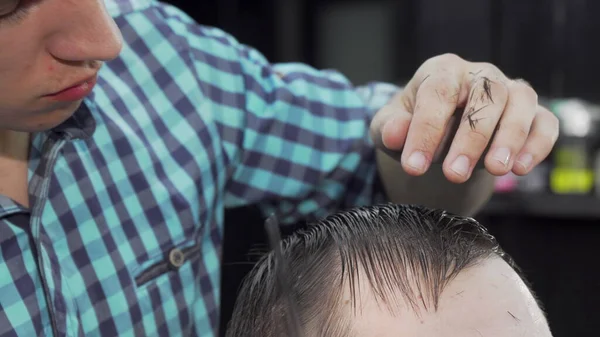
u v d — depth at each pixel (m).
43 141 0.56
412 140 0.47
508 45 1.49
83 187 0.58
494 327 0.40
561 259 1.34
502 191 1.35
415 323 0.40
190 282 0.62
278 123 0.68
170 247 0.61
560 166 1.36
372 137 0.57
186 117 0.65
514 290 0.42
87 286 0.56
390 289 0.42
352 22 1.59
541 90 1.49
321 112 0.70
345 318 0.42
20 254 0.54
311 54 1.62
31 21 0.39
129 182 0.60
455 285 0.42
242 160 0.69
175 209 0.62
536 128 0.49
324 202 0.72
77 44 0.41
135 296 0.58
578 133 1.35
